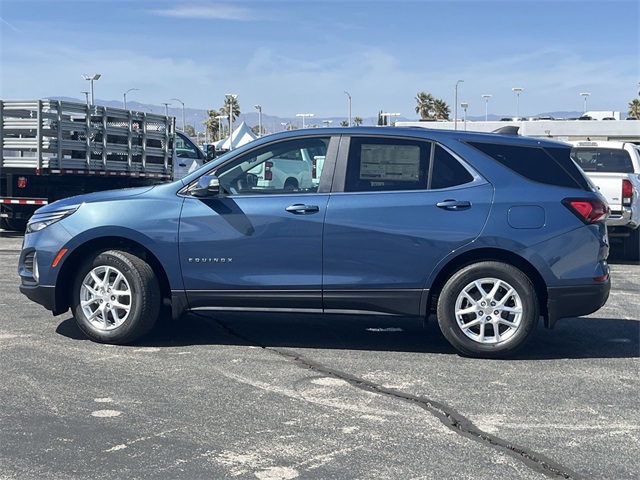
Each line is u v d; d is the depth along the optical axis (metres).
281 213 6.58
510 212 6.44
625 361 6.52
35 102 14.38
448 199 6.48
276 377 5.90
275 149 6.77
